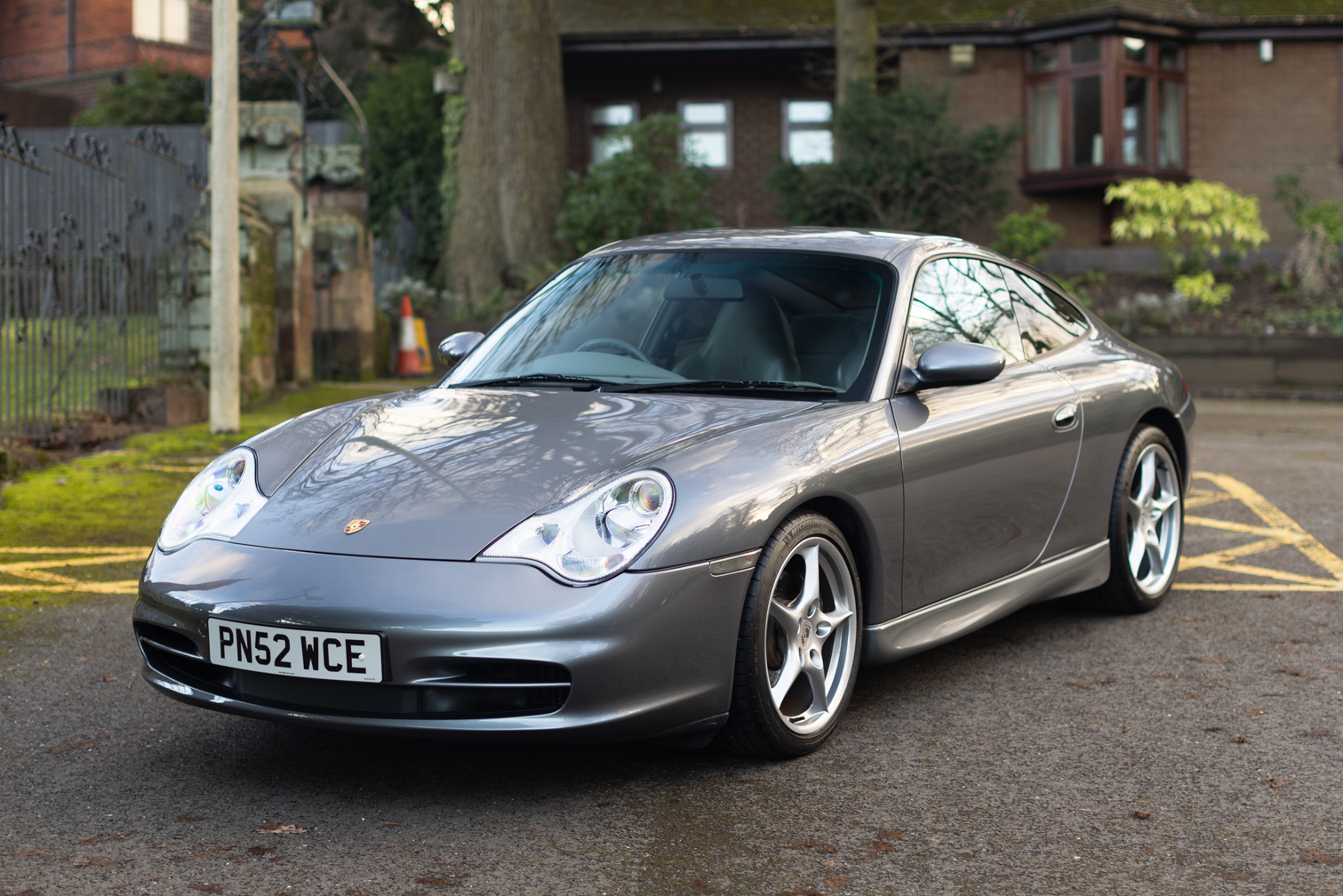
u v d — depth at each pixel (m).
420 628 2.54
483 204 18.58
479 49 18.53
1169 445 4.70
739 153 22.83
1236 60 21.16
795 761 3.02
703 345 3.55
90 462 7.30
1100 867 2.42
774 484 2.89
